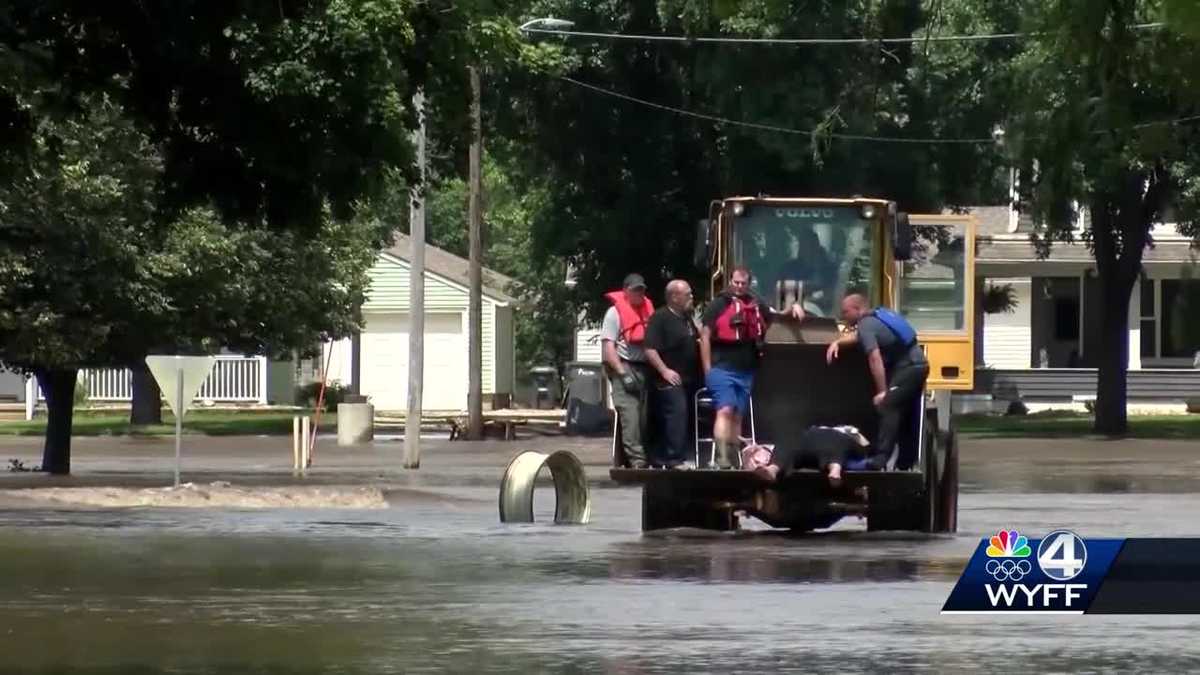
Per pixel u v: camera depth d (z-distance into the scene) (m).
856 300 67.12
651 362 67.69
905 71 158.38
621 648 40.91
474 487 107.06
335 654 40.16
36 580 53.38
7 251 107.38
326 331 167.62
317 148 72.38
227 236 118.62
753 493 67.25
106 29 70.25
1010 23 126.25
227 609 47.22
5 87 69.56
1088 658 39.69
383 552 61.91
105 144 109.31
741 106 159.12
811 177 166.25
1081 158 69.94
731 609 47.22
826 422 68.94
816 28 152.12
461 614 46.28
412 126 74.62
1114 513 84.38
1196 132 146.62
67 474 118.44
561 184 182.00
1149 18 57.12
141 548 63.12
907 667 38.44
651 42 171.00
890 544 65.25
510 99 172.12
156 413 197.12
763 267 72.94
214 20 69.56
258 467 129.62
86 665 38.84
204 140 74.50
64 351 110.00
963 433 174.62
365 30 69.38
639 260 181.75
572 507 78.38
